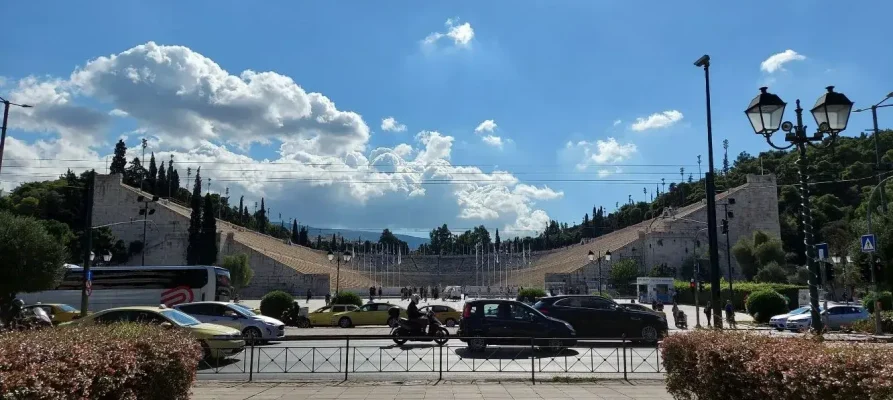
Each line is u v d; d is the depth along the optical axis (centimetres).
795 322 3434
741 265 9356
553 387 1432
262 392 1373
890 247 3020
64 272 3291
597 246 12319
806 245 1020
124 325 866
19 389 483
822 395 564
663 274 9531
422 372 1697
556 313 2459
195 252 8100
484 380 1544
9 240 2953
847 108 1066
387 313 3675
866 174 10288
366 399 1270
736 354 722
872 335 2744
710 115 2212
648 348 2336
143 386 730
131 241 9862
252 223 16625
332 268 12175
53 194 9750
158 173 14700
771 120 1120
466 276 14012
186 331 974
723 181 15175
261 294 9381
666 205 15862
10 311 2881
